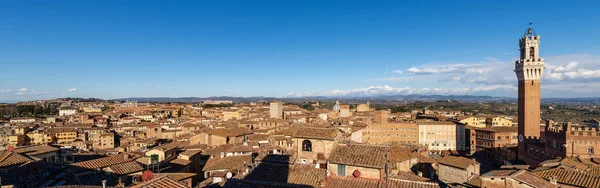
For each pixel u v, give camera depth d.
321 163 52.72
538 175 53.91
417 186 42.09
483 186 47.81
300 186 40.66
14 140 197.88
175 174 65.19
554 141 113.25
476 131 192.00
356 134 150.00
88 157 95.19
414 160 96.19
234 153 106.00
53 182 51.84
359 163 45.94
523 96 138.75
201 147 140.75
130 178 60.28
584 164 69.38
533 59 136.25
